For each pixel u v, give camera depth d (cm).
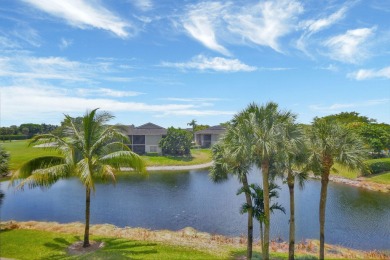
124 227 3044
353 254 2362
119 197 4509
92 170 1895
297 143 1548
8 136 12281
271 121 1535
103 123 2011
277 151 1533
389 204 4109
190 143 9362
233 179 6122
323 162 1664
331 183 5719
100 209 3812
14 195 4516
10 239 2109
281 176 1831
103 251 1877
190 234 2839
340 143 1623
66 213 3603
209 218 3484
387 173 5844
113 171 2009
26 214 3534
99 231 2666
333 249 2494
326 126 1662
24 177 1839
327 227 3150
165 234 2742
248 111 1630
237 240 2728
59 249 1919
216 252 2103
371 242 2741
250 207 1930
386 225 3206
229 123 1825
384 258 2273
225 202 4247
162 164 8081
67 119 2061
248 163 1884
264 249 1605
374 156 7150
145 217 3503
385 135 7119
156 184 5638
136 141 9400
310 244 2550
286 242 2680
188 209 3862
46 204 4019
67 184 5456
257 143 1491
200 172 7262
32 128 13900
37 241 2075
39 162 1888
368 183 5428
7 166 3984
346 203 4166
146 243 2153
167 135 9162
